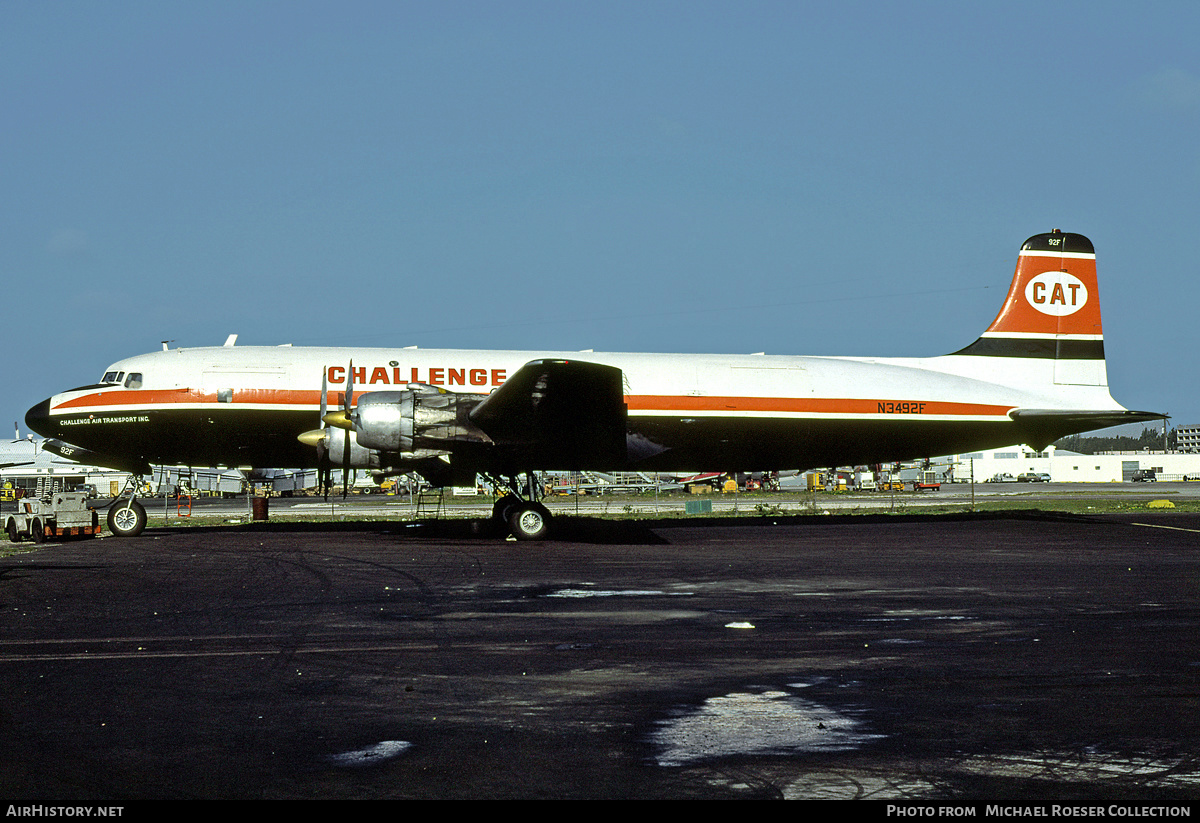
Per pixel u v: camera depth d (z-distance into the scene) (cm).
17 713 868
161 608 1432
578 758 745
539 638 1203
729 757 746
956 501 5369
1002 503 5022
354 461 2556
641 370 2883
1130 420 3125
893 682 976
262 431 2738
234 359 2769
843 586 1672
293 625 1291
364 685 967
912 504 4959
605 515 3931
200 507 5553
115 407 2708
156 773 710
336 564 2002
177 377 2727
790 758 745
